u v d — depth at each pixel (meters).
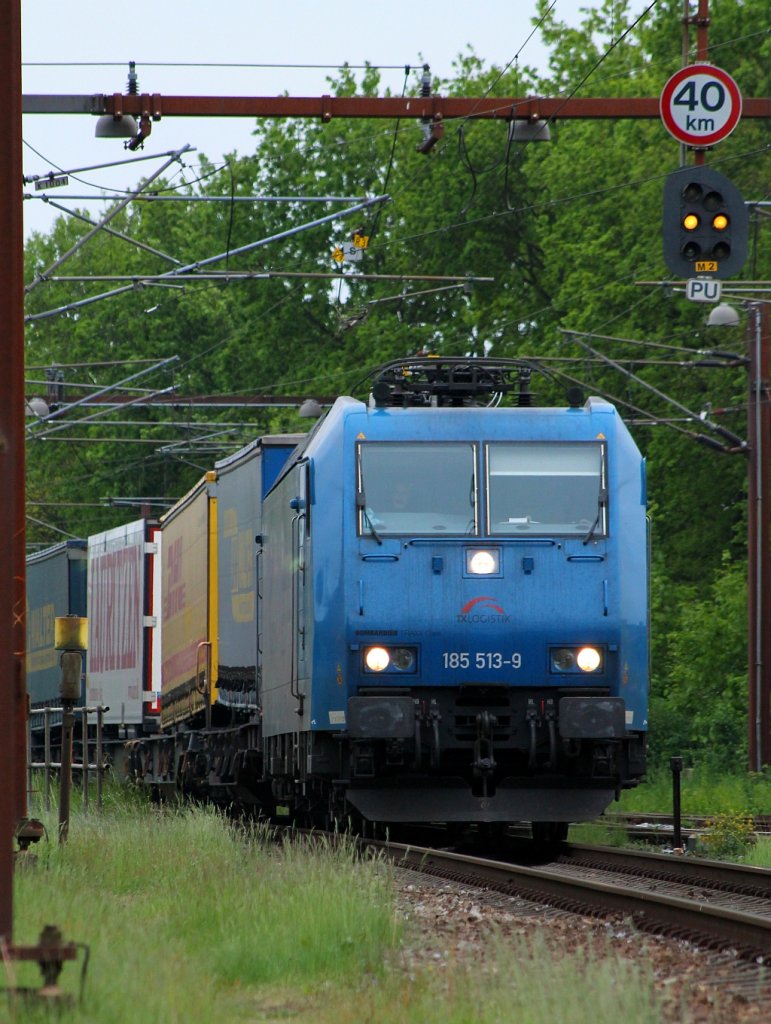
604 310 178.88
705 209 76.38
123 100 81.06
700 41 82.06
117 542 145.50
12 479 36.44
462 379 73.62
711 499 176.50
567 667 68.44
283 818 103.69
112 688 144.88
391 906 46.69
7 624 35.53
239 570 98.94
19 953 31.42
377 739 68.06
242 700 95.88
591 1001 30.61
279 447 94.44
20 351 62.09
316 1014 34.31
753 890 54.47
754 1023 30.38
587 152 188.62
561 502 69.38
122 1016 30.39
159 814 85.75
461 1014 31.52
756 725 124.12
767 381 126.69
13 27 38.22
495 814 69.06
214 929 44.50
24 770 62.19
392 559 68.44
